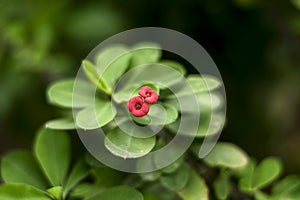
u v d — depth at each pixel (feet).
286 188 2.20
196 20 3.36
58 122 2.01
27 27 3.18
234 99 3.45
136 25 3.38
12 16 3.28
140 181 2.04
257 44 3.37
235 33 3.37
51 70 3.16
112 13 3.35
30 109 3.42
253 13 3.28
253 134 3.50
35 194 1.94
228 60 3.42
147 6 3.37
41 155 2.02
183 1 3.33
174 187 2.01
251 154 3.47
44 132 2.04
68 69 3.24
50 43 3.17
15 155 2.07
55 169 2.02
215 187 2.11
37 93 3.31
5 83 3.22
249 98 3.49
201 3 3.32
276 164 2.14
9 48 3.15
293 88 3.53
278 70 3.43
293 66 3.36
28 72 3.19
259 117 3.52
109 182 2.08
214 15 3.34
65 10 3.33
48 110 3.39
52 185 2.00
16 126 3.54
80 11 3.35
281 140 3.58
